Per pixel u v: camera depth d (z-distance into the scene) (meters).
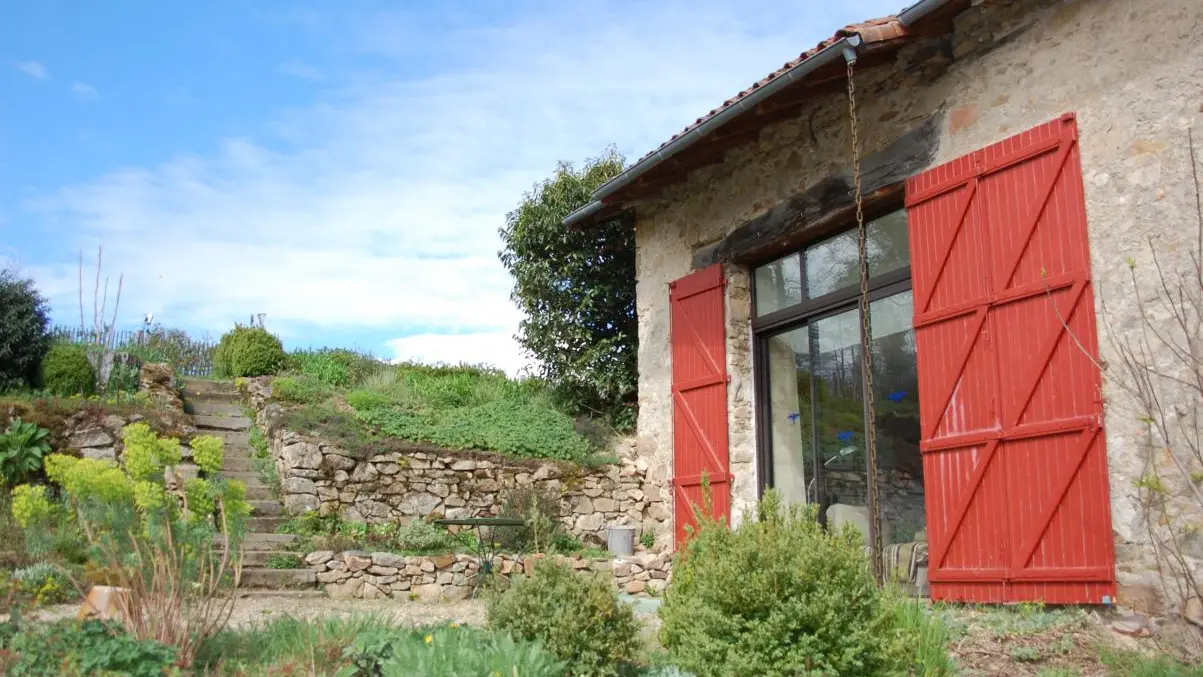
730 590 4.24
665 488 9.88
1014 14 6.44
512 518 9.48
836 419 7.98
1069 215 5.91
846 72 7.28
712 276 9.14
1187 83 5.43
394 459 9.96
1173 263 5.37
